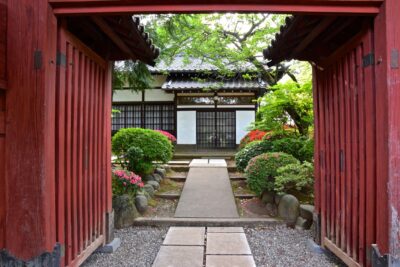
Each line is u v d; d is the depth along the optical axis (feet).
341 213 10.28
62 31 8.28
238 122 39.86
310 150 19.27
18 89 7.49
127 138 22.36
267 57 13.33
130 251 12.48
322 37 11.28
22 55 7.48
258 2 7.77
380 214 7.82
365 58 8.47
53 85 7.82
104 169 12.15
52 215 7.79
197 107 40.16
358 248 9.06
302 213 15.60
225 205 18.12
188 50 25.46
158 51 13.55
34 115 7.45
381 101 7.77
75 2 7.61
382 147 7.75
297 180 16.25
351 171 9.52
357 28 9.60
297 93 20.15
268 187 17.40
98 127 11.51
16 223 7.47
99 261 11.45
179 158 34.94
